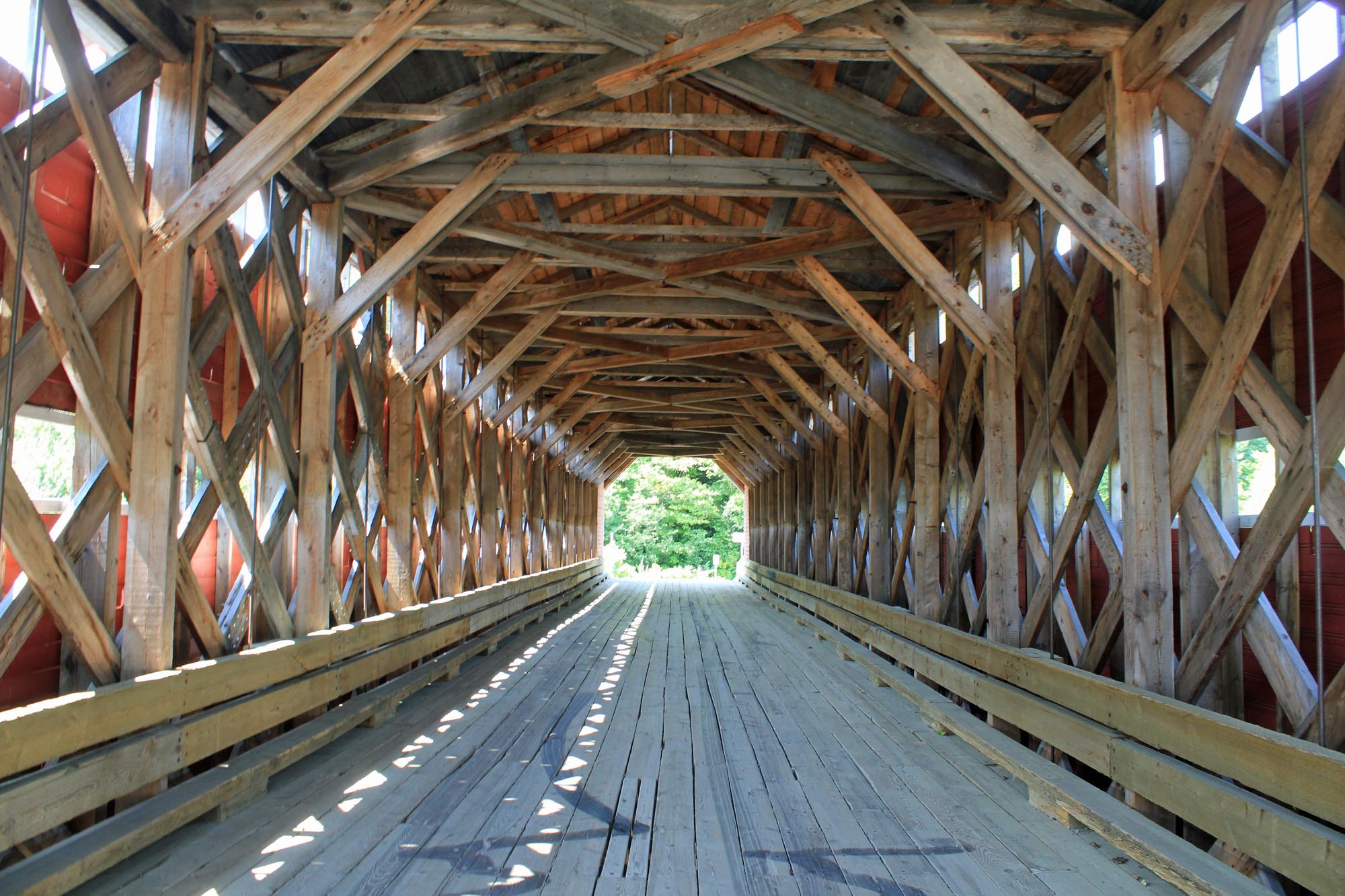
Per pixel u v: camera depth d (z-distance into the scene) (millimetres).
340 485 4656
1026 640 4242
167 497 2943
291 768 3576
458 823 2930
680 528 35719
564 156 4566
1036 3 3508
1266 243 2740
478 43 3422
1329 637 2885
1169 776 2670
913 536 6566
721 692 5387
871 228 4617
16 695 2799
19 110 2781
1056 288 4227
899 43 3268
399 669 5438
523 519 10055
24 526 2451
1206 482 3285
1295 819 2170
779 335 8375
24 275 2494
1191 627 3346
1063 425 4082
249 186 3123
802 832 2889
